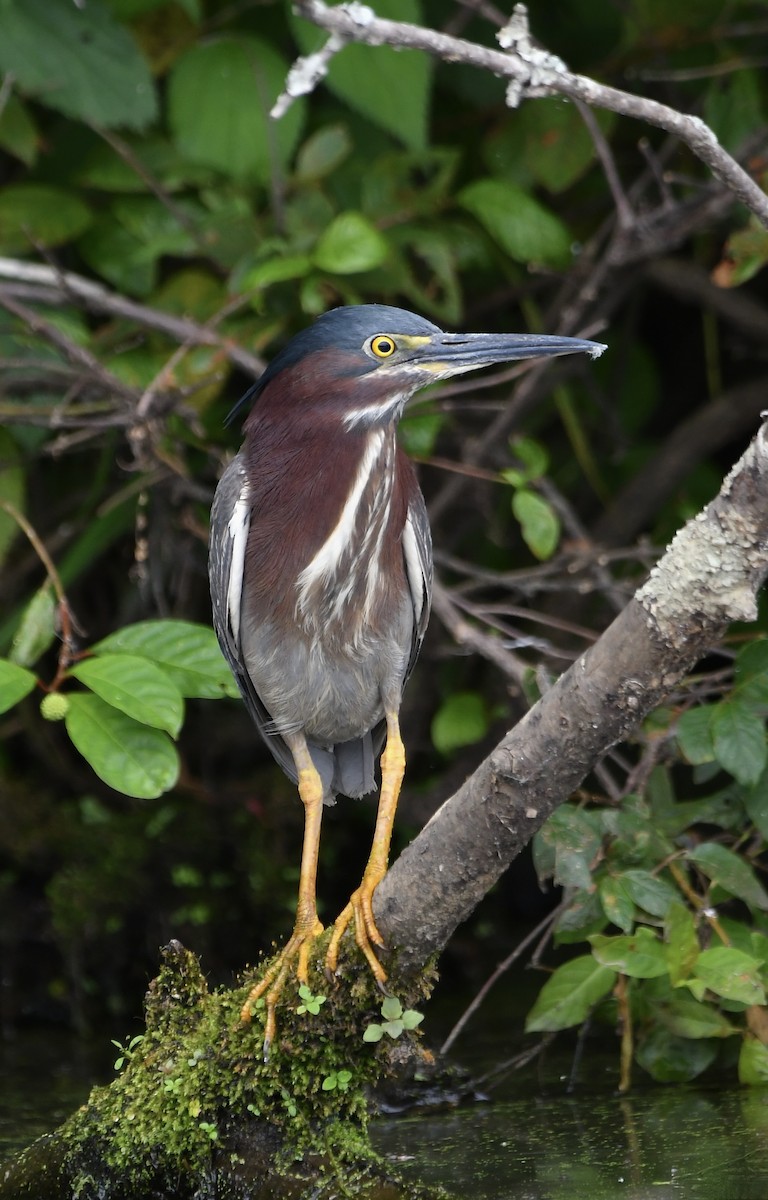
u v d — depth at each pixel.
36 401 9.91
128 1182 6.12
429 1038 8.97
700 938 7.37
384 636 7.27
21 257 10.45
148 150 10.02
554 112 10.41
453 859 5.57
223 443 10.41
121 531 10.56
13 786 12.14
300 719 7.37
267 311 9.64
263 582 7.13
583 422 12.91
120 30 9.30
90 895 11.34
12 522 9.65
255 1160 5.94
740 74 10.45
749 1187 5.50
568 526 10.26
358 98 9.30
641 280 12.28
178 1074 6.06
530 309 11.63
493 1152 6.38
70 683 11.93
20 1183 6.30
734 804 7.73
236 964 11.48
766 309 12.31
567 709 5.13
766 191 9.28
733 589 4.72
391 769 6.95
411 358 7.09
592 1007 7.39
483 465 11.36
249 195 9.77
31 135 9.59
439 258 9.61
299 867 11.83
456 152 9.80
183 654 7.29
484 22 11.06
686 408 13.95
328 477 7.06
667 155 10.83
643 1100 7.20
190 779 12.10
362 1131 6.09
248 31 10.58
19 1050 9.79
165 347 9.73
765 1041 7.20
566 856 6.99
